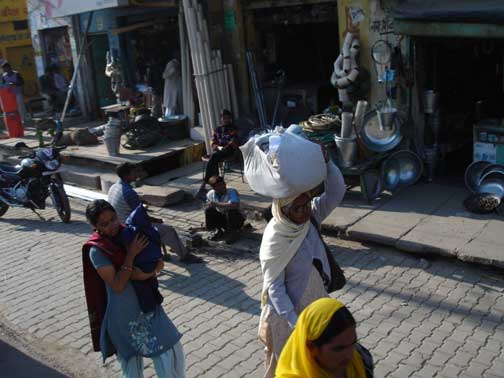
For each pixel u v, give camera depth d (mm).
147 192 8930
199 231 7559
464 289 5613
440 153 8555
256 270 6480
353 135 7609
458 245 6133
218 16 10938
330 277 3375
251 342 5070
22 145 9617
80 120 14578
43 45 15516
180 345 3916
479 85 9898
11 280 6832
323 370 2275
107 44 14375
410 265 6195
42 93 15602
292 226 3125
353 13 8711
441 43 8523
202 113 10477
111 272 3596
